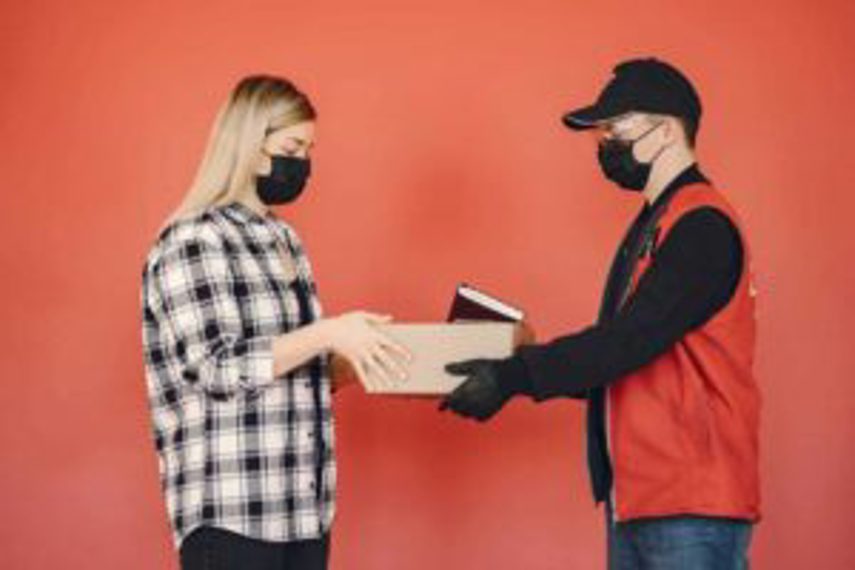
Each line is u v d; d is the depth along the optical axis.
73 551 3.60
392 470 3.57
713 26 3.54
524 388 2.32
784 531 3.45
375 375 2.36
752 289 2.42
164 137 3.64
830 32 3.50
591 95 3.56
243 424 2.29
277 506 2.30
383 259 3.59
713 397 2.32
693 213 2.33
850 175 3.47
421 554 3.55
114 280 3.63
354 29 3.63
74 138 3.65
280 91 2.46
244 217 2.42
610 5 3.57
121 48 3.67
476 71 3.60
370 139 3.61
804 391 3.46
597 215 3.54
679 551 2.29
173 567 3.58
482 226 3.57
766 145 3.50
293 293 2.46
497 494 3.54
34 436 3.63
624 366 2.29
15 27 3.69
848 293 3.46
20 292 3.63
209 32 3.66
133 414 3.61
